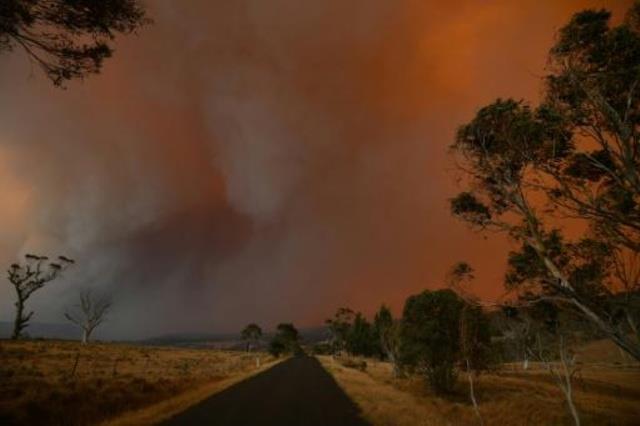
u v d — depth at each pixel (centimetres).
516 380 3650
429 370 2917
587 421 2230
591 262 1236
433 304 2847
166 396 1839
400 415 1527
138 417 1329
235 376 3111
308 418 1389
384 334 4103
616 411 2511
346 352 9019
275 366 4650
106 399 1623
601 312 1190
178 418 1320
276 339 8119
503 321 1628
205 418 1330
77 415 1355
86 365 3547
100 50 920
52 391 1719
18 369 2706
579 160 1237
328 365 4969
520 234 1357
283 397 1906
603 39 1088
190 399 1741
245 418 1352
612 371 3553
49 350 4631
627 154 1093
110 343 8319
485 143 1388
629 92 1077
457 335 2717
